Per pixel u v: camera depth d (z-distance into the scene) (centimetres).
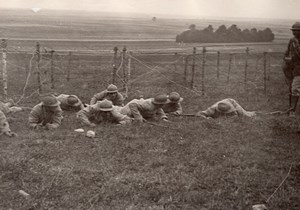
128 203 649
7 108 1265
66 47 3478
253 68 2727
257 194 707
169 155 885
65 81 1992
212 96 1727
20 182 712
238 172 795
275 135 1055
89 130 1055
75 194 670
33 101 1486
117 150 904
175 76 2291
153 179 742
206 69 2611
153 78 2194
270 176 782
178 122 1192
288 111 1365
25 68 2284
